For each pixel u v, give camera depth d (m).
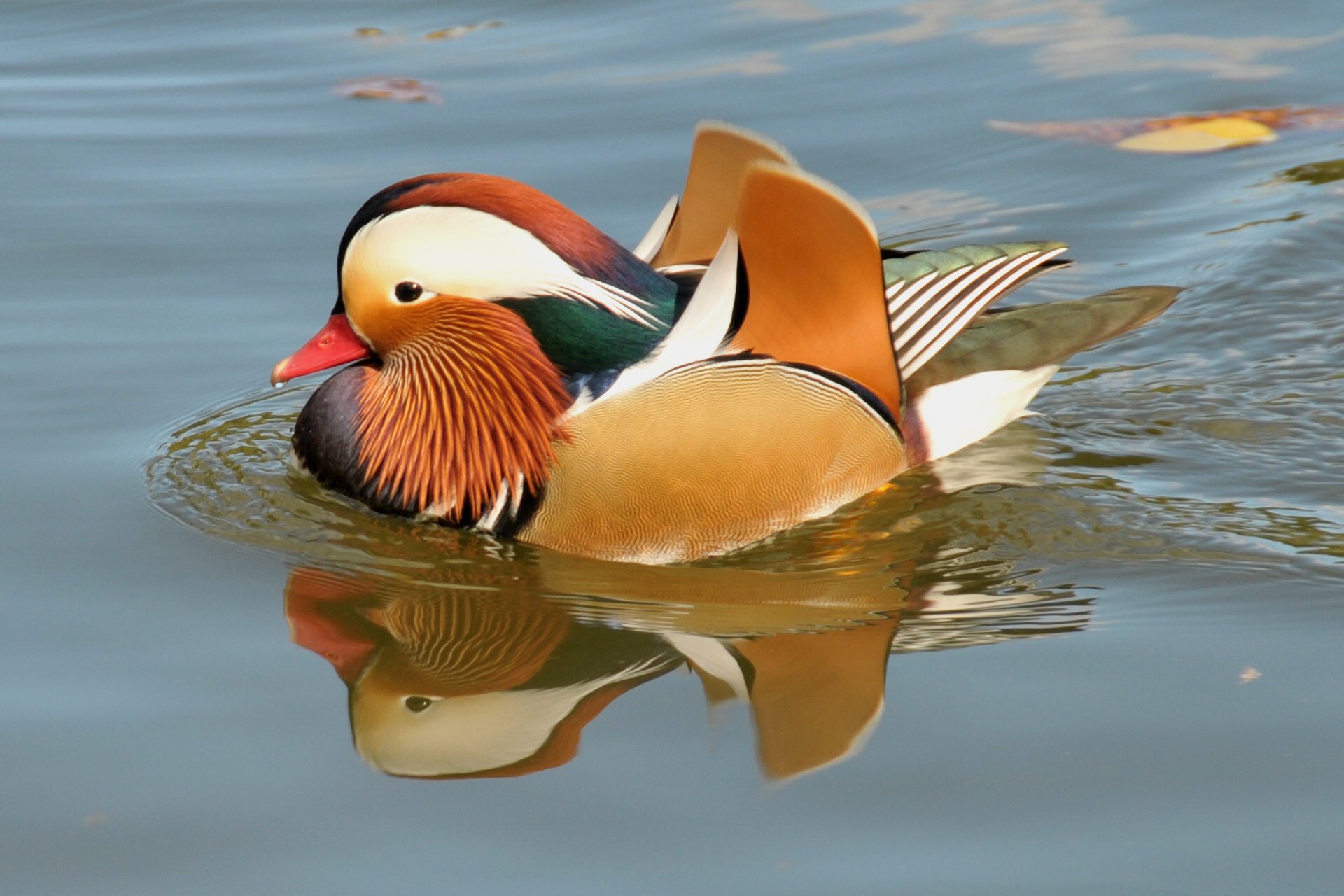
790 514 10.65
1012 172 15.77
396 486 10.79
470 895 6.98
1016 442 11.76
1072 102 17.06
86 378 12.41
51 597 9.59
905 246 14.38
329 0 20.34
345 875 7.14
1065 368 12.95
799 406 10.43
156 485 11.05
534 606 9.73
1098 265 14.30
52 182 15.45
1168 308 12.98
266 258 14.16
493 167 15.62
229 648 9.09
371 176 15.52
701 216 11.61
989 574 9.95
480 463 10.54
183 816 7.54
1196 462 11.33
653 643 9.23
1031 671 8.62
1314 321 13.31
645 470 10.13
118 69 18.23
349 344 10.90
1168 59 17.97
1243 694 8.29
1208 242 14.55
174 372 12.59
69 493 10.89
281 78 17.91
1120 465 11.34
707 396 10.16
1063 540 10.31
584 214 14.67
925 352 11.12
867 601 9.71
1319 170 15.62
